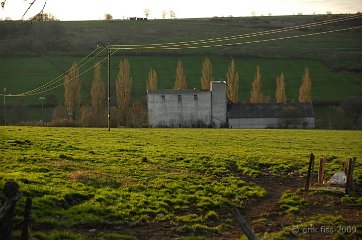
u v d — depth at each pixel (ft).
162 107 354.33
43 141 148.25
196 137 199.11
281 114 353.31
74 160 117.60
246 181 110.52
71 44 545.03
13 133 169.07
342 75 454.81
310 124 349.61
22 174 92.22
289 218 80.02
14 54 472.44
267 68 485.56
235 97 388.98
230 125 354.54
